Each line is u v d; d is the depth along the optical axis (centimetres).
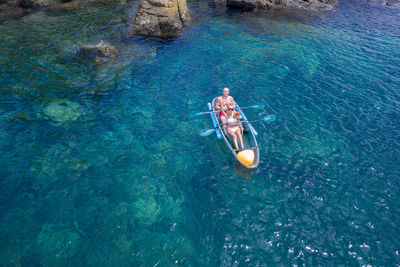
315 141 905
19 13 2005
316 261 561
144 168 786
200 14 2192
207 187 733
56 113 995
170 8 1744
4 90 1112
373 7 2812
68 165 782
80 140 879
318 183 748
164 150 856
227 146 869
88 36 1645
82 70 1290
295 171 784
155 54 1481
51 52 1438
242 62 1437
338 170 791
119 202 679
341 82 1283
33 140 866
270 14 2316
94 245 578
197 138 912
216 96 1142
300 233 617
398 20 2375
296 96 1158
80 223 624
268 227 631
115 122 970
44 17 1948
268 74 1326
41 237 589
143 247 578
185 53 1510
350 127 977
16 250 562
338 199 702
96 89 1156
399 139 924
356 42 1798
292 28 2003
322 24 2144
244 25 1998
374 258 566
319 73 1360
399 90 1228
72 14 2022
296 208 676
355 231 622
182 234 610
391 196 713
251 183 745
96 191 707
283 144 888
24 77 1210
